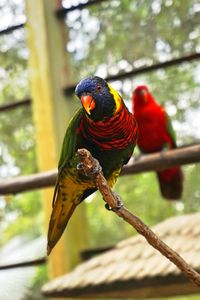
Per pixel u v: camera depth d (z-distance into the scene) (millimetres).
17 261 8062
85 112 3061
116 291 5129
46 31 7160
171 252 2578
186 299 8250
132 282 5016
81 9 7238
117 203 2574
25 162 7688
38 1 7227
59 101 7055
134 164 4898
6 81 7848
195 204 6762
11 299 7707
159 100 6852
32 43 7188
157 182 6715
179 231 5430
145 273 4973
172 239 5305
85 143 3191
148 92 6117
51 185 5199
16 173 7727
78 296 5316
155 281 4918
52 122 6949
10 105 7715
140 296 5457
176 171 5867
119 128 3086
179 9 6730
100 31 7129
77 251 6824
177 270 4824
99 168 2564
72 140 3213
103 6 7129
